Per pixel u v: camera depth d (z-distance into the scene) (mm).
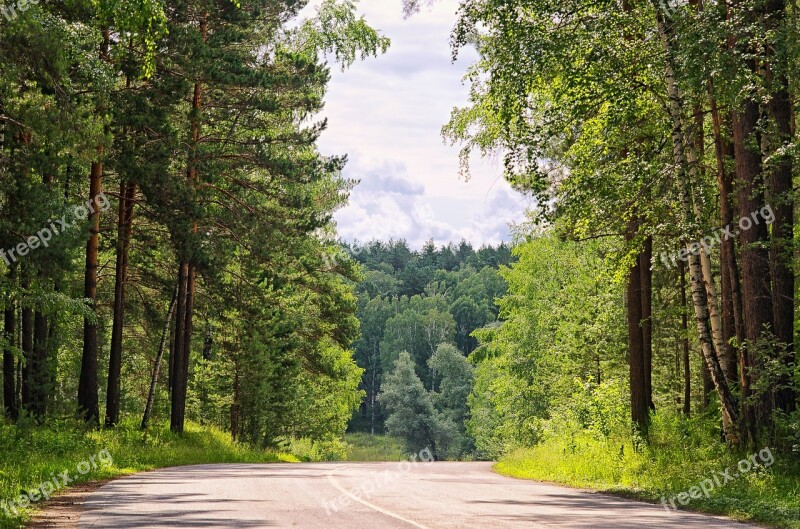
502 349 60031
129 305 46281
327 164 40812
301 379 65125
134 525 11594
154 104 31719
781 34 19172
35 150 24172
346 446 87188
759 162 21203
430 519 12352
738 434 21375
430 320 155125
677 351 43875
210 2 34750
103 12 14789
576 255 49094
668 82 21719
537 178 22984
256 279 48781
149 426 39250
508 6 22016
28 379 34000
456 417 121688
